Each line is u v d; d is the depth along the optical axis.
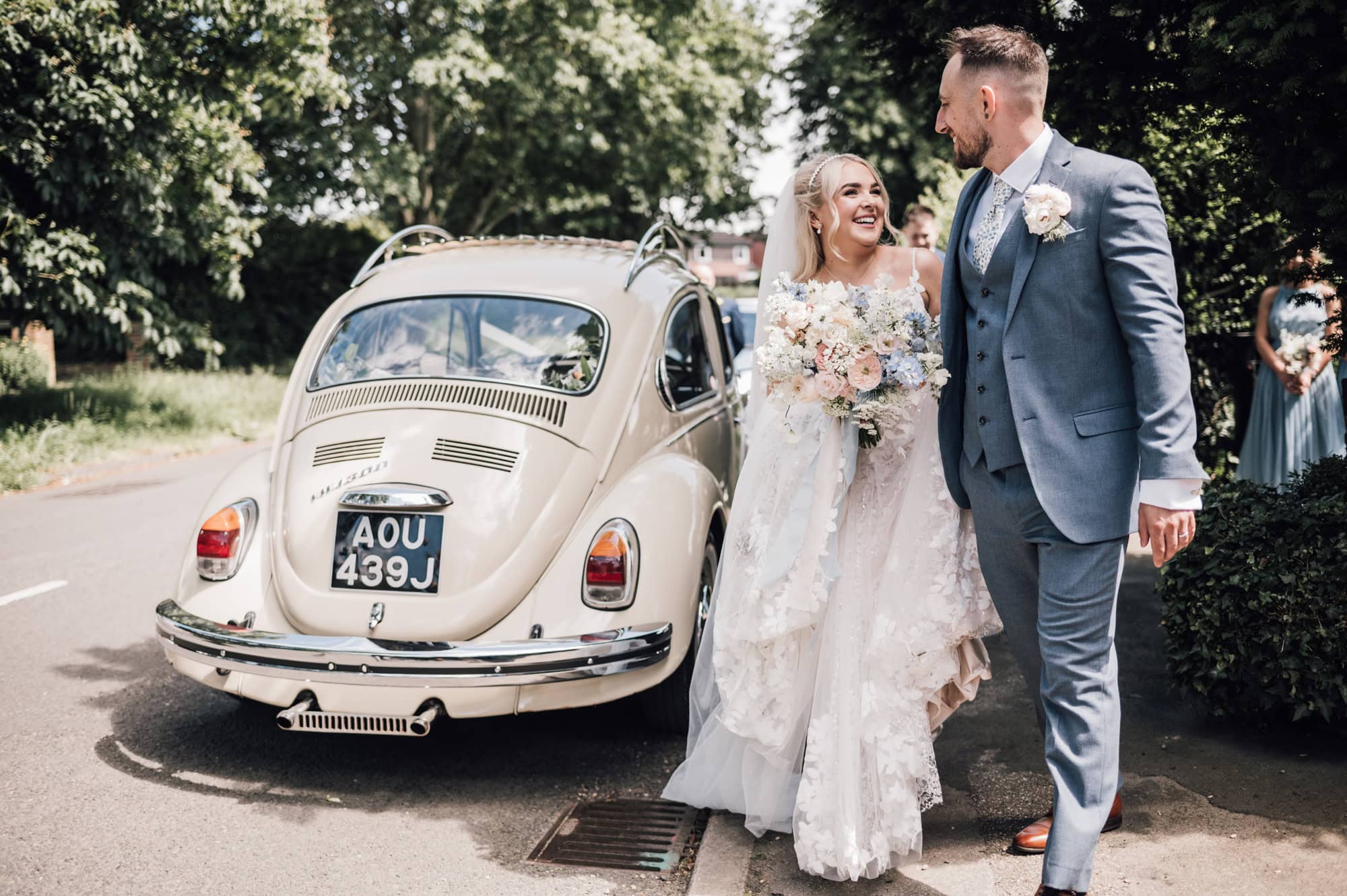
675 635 3.78
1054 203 2.60
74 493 9.95
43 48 10.65
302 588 3.76
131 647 5.37
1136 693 4.23
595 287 4.71
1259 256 3.92
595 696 3.66
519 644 3.58
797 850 2.97
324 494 3.88
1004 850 3.10
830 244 3.38
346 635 3.67
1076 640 2.69
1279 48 3.17
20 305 11.40
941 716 3.31
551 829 3.43
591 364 4.35
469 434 3.98
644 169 24.09
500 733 4.29
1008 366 2.72
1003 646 5.16
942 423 3.01
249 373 21.25
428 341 4.45
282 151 20.27
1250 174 3.76
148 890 3.00
